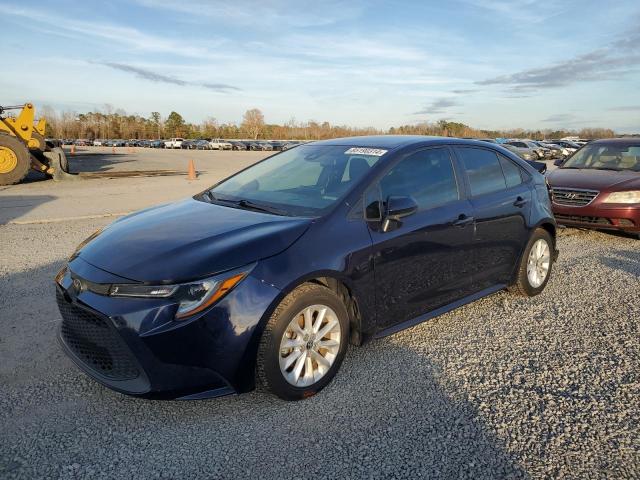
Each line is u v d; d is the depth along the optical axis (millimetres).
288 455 2533
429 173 3869
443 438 2684
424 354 3658
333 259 3041
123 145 84188
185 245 2889
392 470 2430
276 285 2781
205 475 2383
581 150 9281
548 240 4969
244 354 2721
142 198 11836
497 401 3047
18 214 9250
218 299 2658
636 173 7863
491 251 4273
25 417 2812
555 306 4656
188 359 2635
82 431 2703
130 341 2596
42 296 4676
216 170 23250
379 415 2885
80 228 7977
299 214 3281
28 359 3475
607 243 7422
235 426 2773
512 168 4719
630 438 2689
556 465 2479
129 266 2762
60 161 16734
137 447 2582
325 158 3980
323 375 3092
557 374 3383
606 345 3824
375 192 3441
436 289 3818
